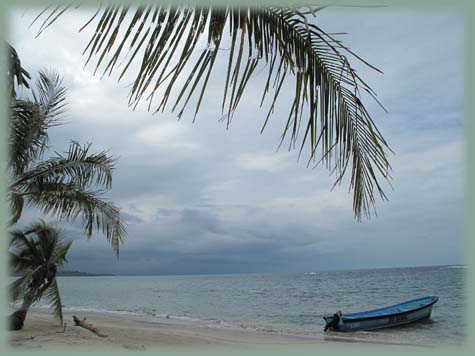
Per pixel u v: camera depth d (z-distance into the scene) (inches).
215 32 55.2
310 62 68.3
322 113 70.3
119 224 420.8
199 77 54.6
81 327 496.4
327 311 1151.0
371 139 77.2
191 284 3312.0
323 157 71.9
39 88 366.3
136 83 54.4
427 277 2368.4
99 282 4485.7
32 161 371.9
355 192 79.9
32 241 424.5
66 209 394.6
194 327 703.7
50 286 441.1
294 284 2527.1
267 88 63.2
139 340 429.4
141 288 2741.1
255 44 59.5
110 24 53.4
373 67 65.5
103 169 402.9
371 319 629.9
